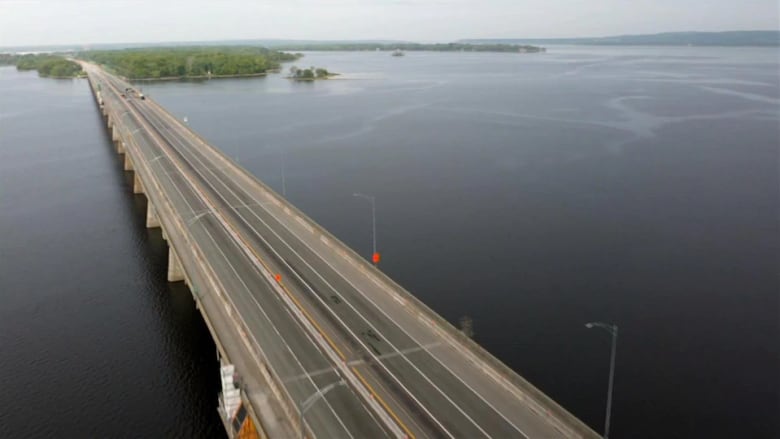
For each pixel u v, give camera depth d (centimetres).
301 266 5278
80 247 7519
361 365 3650
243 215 6856
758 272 6456
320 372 3559
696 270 6519
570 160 11238
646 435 4069
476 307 5753
